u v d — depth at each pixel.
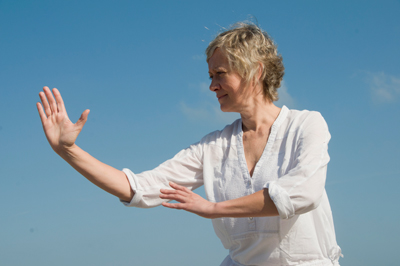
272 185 1.96
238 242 2.39
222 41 2.38
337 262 2.37
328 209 2.35
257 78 2.41
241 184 2.39
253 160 2.45
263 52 2.43
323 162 2.10
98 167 2.36
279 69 2.48
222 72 2.41
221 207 2.01
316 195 2.00
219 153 2.57
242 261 2.41
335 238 2.39
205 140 2.68
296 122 2.33
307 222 2.26
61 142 2.25
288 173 2.05
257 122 2.47
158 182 2.54
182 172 2.62
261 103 2.45
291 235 2.22
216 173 2.54
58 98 2.29
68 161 2.32
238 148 2.50
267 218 2.24
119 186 2.42
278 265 2.27
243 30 2.43
